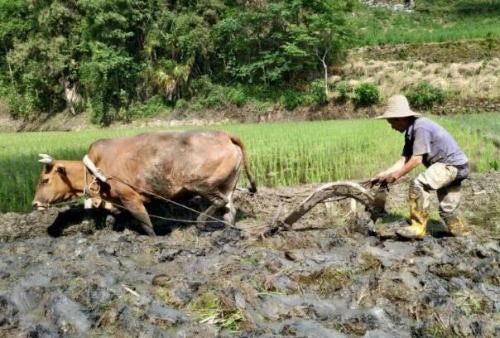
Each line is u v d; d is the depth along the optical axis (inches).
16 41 1441.9
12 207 393.1
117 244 258.7
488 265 219.0
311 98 1181.7
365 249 233.5
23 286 203.9
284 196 382.6
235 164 288.0
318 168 486.9
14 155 586.6
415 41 1279.5
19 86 1499.8
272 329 173.9
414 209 257.6
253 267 219.8
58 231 305.3
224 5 1312.7
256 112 1216.2
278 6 1194.6
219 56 1310.3
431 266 219.8
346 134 653.9
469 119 828.0
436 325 175.8
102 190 291.7
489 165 487.8
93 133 957.2
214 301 188.4
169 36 1300.4
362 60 1256.2
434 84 1117.1
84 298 195.6
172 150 282.5
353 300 196.1
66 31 1386.6
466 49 1216.8
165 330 175.0
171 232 295.9
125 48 1323.8
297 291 202.7
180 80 1299.2
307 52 1205.1
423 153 250.2
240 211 354.3
